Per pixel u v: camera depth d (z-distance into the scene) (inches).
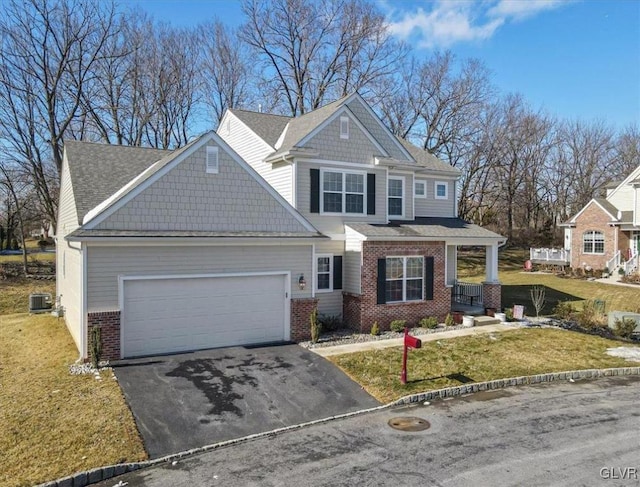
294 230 602.5
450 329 676.7
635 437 334.3
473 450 312.2
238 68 1599.4
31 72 1145.4
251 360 498.0
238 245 552.4
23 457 287.9
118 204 494.0
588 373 490.6
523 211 2333.9
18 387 407.2
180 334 522.3
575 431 345.4
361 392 420.5
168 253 511.2
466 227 824.9
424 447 317.1
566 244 1530.5
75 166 660.7
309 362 495.5
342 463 293.9
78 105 1230.9
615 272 1252.5
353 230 674.8
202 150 543.2
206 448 313.4
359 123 716.0
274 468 287.7
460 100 1679.4
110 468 278.5
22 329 683.4
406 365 472.1
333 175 697.6
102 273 478.6
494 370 486.3
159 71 1454.2
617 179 2247.8
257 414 368.8
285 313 587.8
